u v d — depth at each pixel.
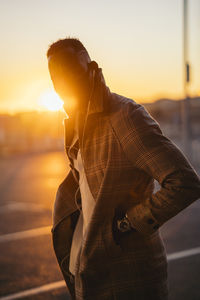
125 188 1.55
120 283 1.57
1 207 8.20
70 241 1.93
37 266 4.48
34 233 5.95
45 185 11.46
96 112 1.59
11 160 23.38
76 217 1.95
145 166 1.48
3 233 6.02
